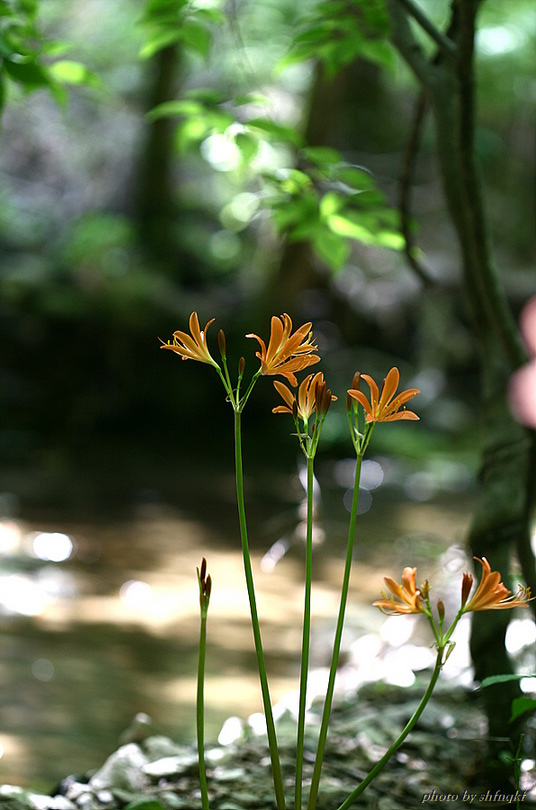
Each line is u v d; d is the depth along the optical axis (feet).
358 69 46.11
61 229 45.37
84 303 40.73
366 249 45.70
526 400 8.50
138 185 45.50
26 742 11.14
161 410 41.27
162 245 44.62
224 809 8.07
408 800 8.43
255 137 10.17
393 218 10.02
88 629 16.49
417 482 36.32
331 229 10.14
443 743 9.71
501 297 8.46
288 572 21.43
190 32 10.48
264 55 41.09
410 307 45.88
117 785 8.75
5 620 16.61
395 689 11.88
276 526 26.37
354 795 5.67
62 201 46.34
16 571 19.99
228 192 47.83
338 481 35.68
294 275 41.09
